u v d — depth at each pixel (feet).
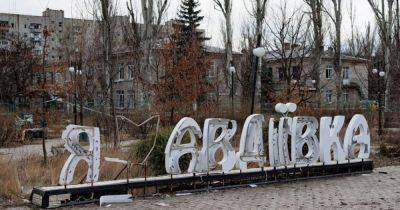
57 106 85.51
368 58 166.81
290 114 63.93
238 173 36.04
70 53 110.63
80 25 110.11
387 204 30.40
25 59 110.01
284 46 114.42
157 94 84.53
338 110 88.69
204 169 34.55
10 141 61.57
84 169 37.17
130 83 137.49
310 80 122.72
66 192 28.73
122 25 103.76
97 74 94.22
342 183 38.86
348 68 188.03
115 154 40.73
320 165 41.06
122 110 85.71
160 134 38.09
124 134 58.95
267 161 43.32
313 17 106.22
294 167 39.32
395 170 46.96
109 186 30.22
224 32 135.44
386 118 94.43
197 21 161.79
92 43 102.32
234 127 36.29
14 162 39.42
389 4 114.42
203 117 72.28
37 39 161.99
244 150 36.81
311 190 35.50
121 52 108.99
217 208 28.84
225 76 116.47
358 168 44.65
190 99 86.02
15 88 108.37
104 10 71.61
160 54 98.32
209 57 132.98
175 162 33.32
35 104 76.89
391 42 118.52
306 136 40.24
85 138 60.29
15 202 29.99
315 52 108.06
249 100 77.30
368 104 114.62
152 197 32.14
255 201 31.12
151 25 96.32
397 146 60.08
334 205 29.99
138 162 36.11
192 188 34.60
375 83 140.26
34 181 36.40
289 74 93.15
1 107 74.54
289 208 28.99
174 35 108.58
